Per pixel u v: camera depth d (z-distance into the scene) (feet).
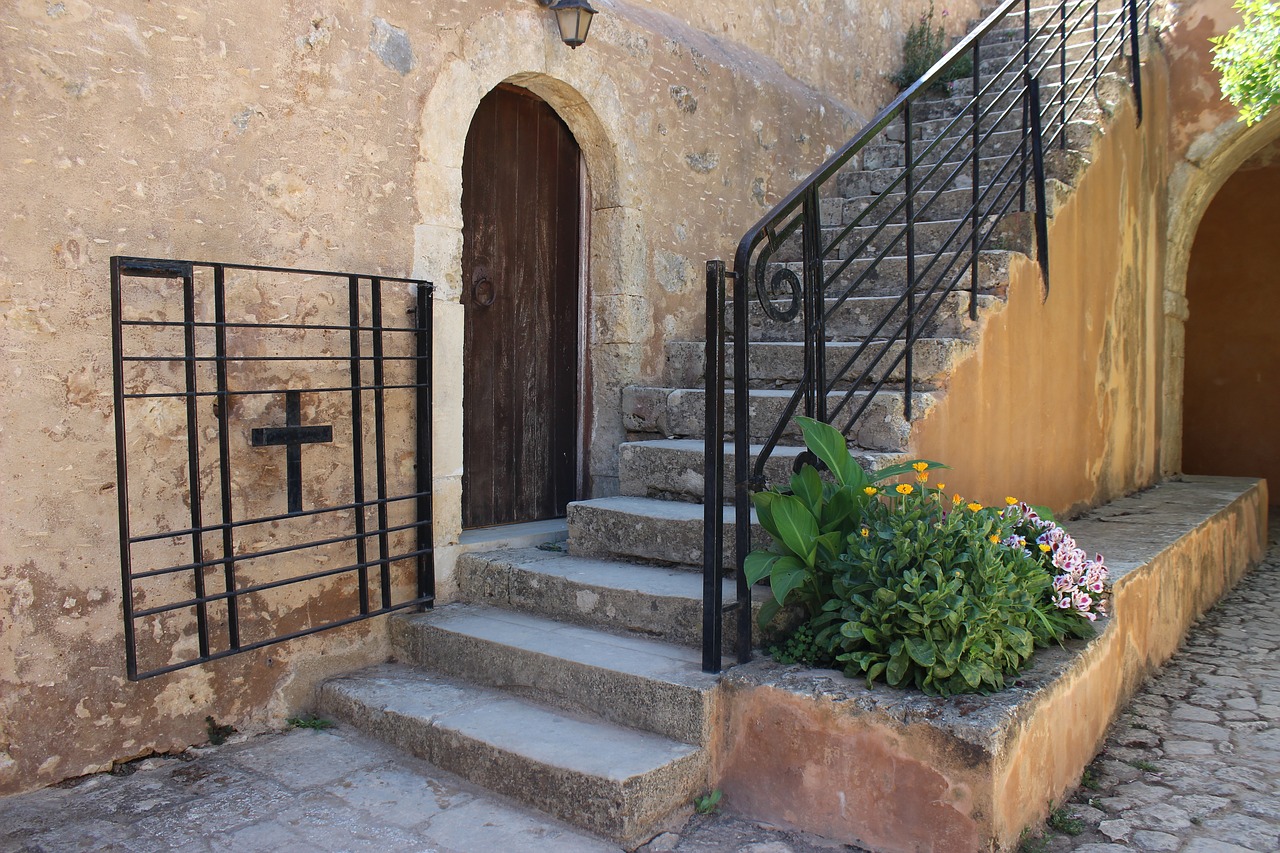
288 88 10.59
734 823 8.88
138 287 9.46
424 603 12.11
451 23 12.15
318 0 10.80
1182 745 10.90
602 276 15.02
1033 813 8.61
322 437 10.85
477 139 13.70
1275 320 30.89
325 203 11.00
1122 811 9.21
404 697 10.52
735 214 17.28
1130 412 20.67
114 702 9.48
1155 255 21.99
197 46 9.81
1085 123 17.31
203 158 9.91
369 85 11.35
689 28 16.58
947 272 12.55
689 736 9.16
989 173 17.21
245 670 10.53
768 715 8.92
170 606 9.18
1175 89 22.04
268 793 9.12
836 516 9.63
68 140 8.95
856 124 21.18
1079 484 17.61
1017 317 14.38
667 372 15.70
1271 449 31.07
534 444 14.85
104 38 9.14
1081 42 22.34
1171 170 22.26
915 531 8.98
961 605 8.45
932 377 12.35
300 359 10.03
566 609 11.46
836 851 8.36
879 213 17.46
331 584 11.34
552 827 8.57
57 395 8.96
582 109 14.30
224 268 10.12
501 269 14.14
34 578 8.88
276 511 10.73
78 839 8.17
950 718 7.98
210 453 10.12
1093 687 10.37
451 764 9.57
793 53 19.69
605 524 12.37
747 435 9.56
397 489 11.94
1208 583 17.49
